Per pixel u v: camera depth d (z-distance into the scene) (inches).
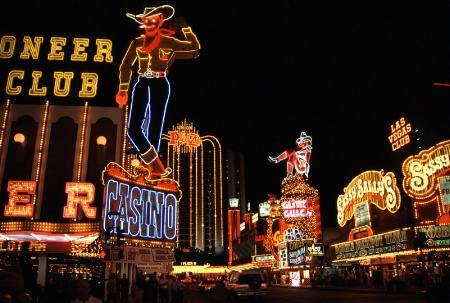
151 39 1754.4
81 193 1347.2
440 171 1481.3
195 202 7810.0
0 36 1615.4
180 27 1871.3
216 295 1718.8
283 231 2738.7
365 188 1839.3
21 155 1449.3
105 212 1230.3
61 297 928.3
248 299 1269.7
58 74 1577.3
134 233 1328.7
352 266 2111.2
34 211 1374.3
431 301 932.6
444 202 1448.1
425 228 1418.6
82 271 1577.3
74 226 1245.7
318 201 2529.5
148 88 1744.6
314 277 2091.5
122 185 1320.1
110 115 1550.2
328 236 2428.6
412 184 1546.5
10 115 1488.7
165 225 1486.2
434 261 1434.5
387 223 1692.9
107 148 1508.4
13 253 1393.9
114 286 903.1
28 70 1569.9
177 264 5088.6
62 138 1492.4
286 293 1546.5
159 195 1482.5
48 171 1444.4
